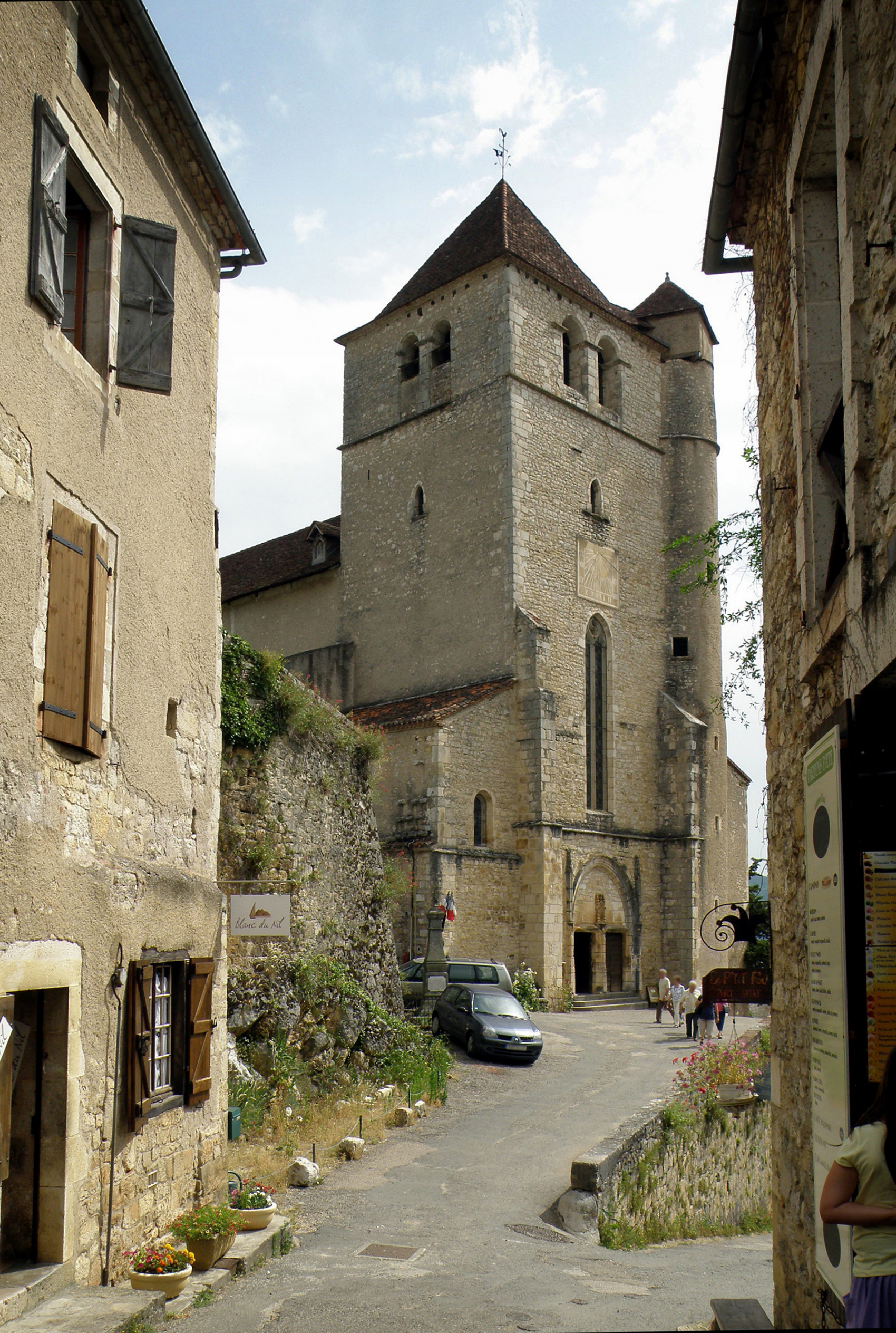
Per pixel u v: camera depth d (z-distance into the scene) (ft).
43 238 22.63
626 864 107.45
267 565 136.56
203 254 34.45
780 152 23.66
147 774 28.40
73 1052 22.82
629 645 113.60
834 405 18.97
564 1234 33.68
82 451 24.81
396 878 64.03
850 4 17.53
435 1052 57.52
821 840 18.15
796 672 22.12
